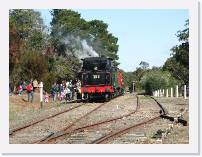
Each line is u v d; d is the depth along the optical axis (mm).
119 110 30328
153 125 20766
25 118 26172
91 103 38750
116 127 20094
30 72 54188
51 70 70375
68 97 45438
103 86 41281
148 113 27828
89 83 41562
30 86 38125
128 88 121625
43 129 19906
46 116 26078
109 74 41344
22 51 53781
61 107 34031
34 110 32062
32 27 68062
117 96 55688
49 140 15938
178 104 37281
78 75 41969
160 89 64875
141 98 51000
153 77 68375
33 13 68000
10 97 38500
